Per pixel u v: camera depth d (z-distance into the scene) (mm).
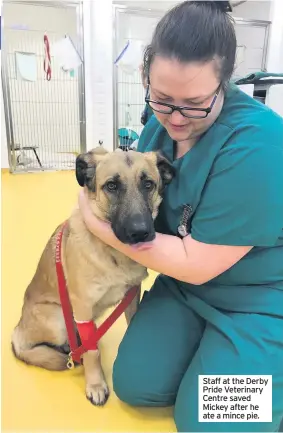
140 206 1418
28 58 5367
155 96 1306
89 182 1553
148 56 1323
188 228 1483
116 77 5918
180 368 1570
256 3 6672
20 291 2412
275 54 6320
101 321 2158
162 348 1582
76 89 6746
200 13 1188
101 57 5734
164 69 1193
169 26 1199
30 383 1714
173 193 1528
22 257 2855
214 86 1235
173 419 1557
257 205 1285
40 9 6367
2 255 2875
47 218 3689
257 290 1494
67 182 5105
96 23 5562
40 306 1777
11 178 5328
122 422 1529
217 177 1344
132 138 5996
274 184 1283
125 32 6039
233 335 1435
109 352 1943
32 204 4113
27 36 6414
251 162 1283
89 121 6043
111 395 1672
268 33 6227
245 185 1285
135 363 1548
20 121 6641
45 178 5340
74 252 1561
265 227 1315
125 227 1362
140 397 1536
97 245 1528
